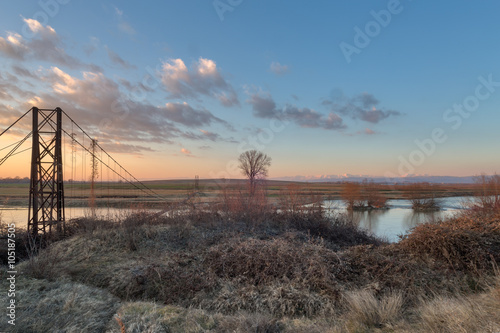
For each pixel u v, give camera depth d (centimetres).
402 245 831
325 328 480
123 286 716
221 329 482
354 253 780
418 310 511
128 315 539
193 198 1973
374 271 682
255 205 1530
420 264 724
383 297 571
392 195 5762
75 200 3712
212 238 1062
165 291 676
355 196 3841
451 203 4200
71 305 577
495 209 1528
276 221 1420
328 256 750
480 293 560
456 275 658
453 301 502
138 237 1086
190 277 711
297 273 676
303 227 1366
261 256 756
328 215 1548
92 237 1119
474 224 853
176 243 1070
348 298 560
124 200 3641
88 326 501
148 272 741
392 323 470
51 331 486
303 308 568
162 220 1397
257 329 471
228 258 784
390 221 2762
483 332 370
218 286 686
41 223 1311
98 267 848
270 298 596
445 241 727
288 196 1745
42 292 643
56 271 777
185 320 520
